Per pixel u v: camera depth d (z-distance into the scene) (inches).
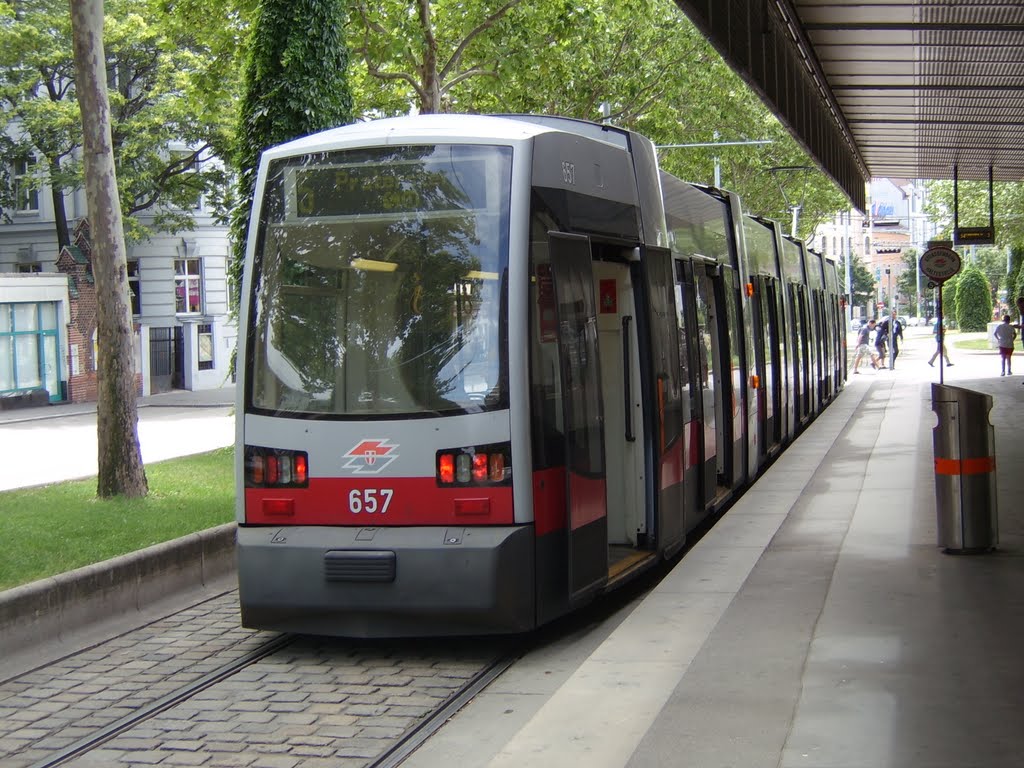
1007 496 539.2
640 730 236.4
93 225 576.4
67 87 1740.9
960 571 370.0
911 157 1391.5
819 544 422.6
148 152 1688.0
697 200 530.6
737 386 591.2
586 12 971.9
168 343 1908.2
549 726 240.5
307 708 285.0
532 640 350.0
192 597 420.8
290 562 326.3
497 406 319.9
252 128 745.0
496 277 325.1
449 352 326.3
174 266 1964.8
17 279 1587.1
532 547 318.0
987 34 692.7
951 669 264.8
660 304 421.1
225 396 1791.3
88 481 693.3
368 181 341.1
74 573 364.5
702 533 546.9
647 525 399.2
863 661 273.0
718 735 225.6
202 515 525.0
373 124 356.8
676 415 428.8
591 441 350.3
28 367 1619.1
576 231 354.3
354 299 336.5
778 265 828.6
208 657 337.4
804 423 971.9
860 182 1470.2
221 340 2009.1
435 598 315.0
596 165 378.9
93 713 286.4
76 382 1695.4
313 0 728.3
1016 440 786.2
